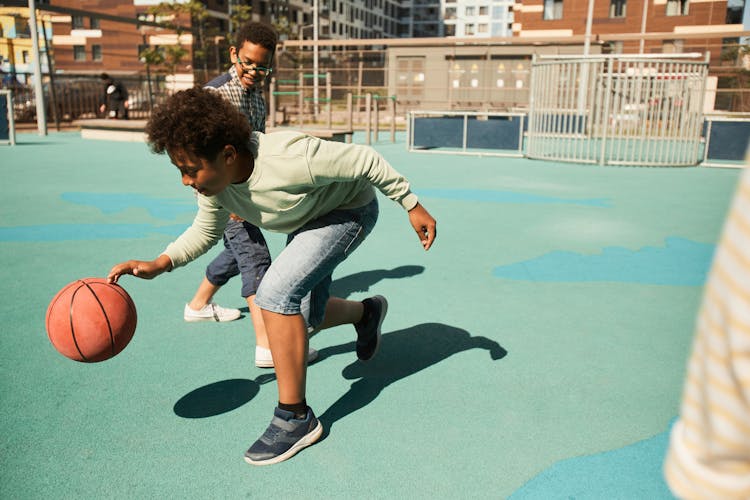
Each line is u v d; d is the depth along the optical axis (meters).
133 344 3.22
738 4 33.03
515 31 37.81
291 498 1.98
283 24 40.47
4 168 10.45
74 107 22.25
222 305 3.88
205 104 1.86
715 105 21.36
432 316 3.69
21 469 2.12
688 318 3.69
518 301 3.98
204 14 31.75
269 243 5.58
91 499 1.96
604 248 5.46
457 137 14.99
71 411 2.52
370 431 2.39
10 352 3.08
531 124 13.94
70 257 4.92
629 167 12.55
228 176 1.98
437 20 100.88
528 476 2.10
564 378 2.86
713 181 10.33
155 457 2.21
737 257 0.60
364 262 4.93
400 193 2.23
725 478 0.65
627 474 2.11
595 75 12.75
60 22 37.47
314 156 2.05
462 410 2.55
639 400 2.65
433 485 2.05
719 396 0.63
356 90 25.47
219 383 2.79
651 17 34.16
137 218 6.46
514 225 6.46
